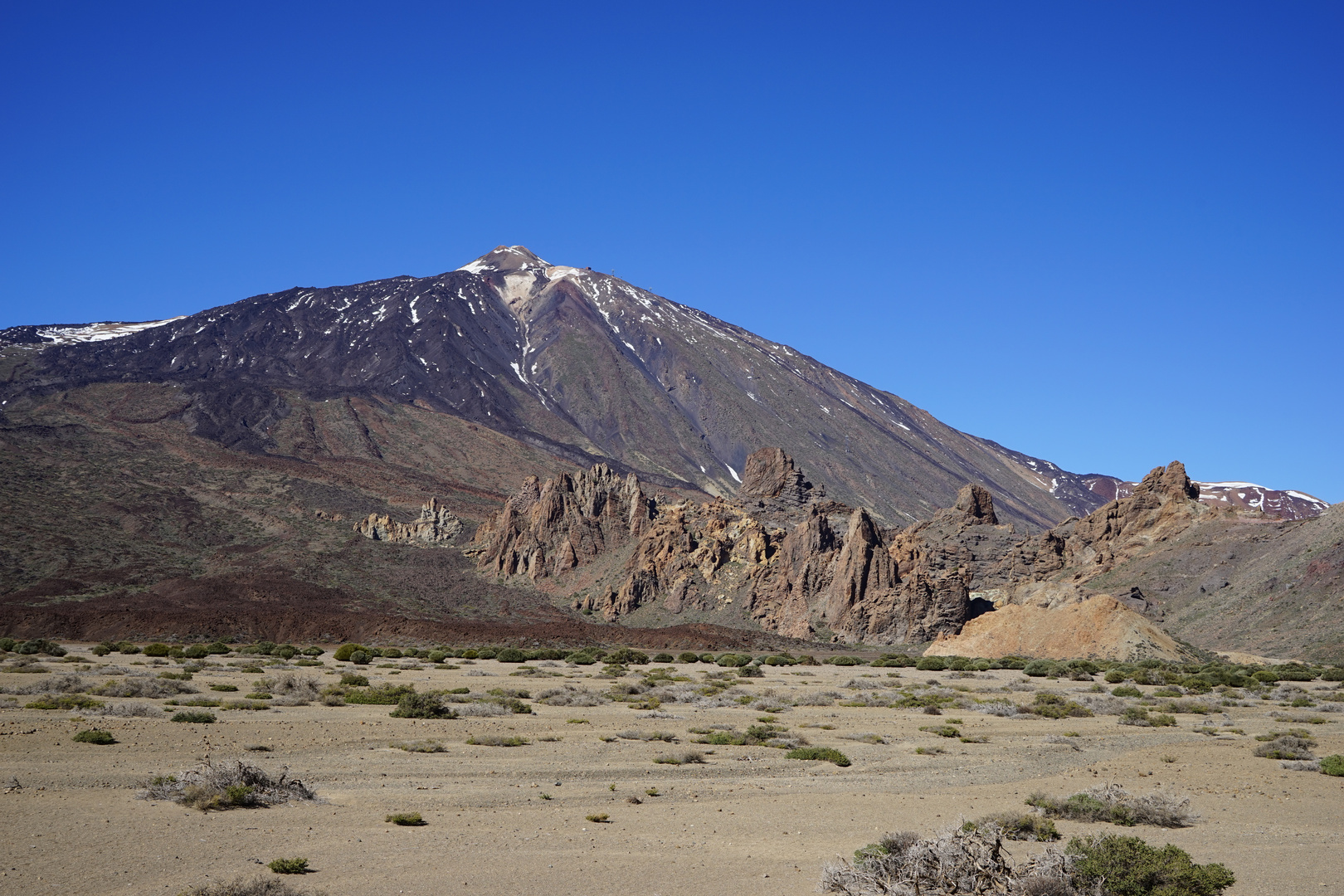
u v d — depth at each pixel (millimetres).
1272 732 52406
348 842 22562
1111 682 87250
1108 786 30266
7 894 17719
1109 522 176125
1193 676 91062
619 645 139375
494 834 23938
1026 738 46844
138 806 24859
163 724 39094
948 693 71062
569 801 28297
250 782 26781
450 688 63750
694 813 27234
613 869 21219
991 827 21688
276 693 54031
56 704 42531
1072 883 19297
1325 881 22109
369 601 173125
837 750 39406
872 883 19438
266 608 158875
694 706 56938
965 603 148875
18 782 26672
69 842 21219
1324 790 34625
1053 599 134625
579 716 49031
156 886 18625
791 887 20297
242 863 20516
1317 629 120625
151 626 130875
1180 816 28125
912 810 28609
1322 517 152250
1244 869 23109
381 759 33750
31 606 145250
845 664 114062
